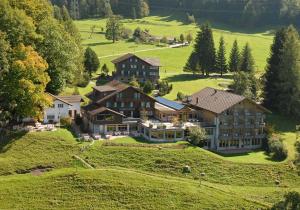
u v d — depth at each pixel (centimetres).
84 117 12362
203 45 18650
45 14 13550
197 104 13038
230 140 12162
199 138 11425
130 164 10275
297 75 14175
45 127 11344
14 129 11038
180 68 19812
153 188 9100
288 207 6359
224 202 8938
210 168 10481
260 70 19450
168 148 10906
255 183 10244
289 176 10581
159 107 12838
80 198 8725
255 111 12319
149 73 17400
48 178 9219
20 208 8375
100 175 9325
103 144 10825
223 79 18188
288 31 15350
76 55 14200
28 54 11250
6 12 11788
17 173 9750
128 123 11912
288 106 14250
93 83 16575
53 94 13125
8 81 10906
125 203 8688
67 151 10481
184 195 8994
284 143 12006
